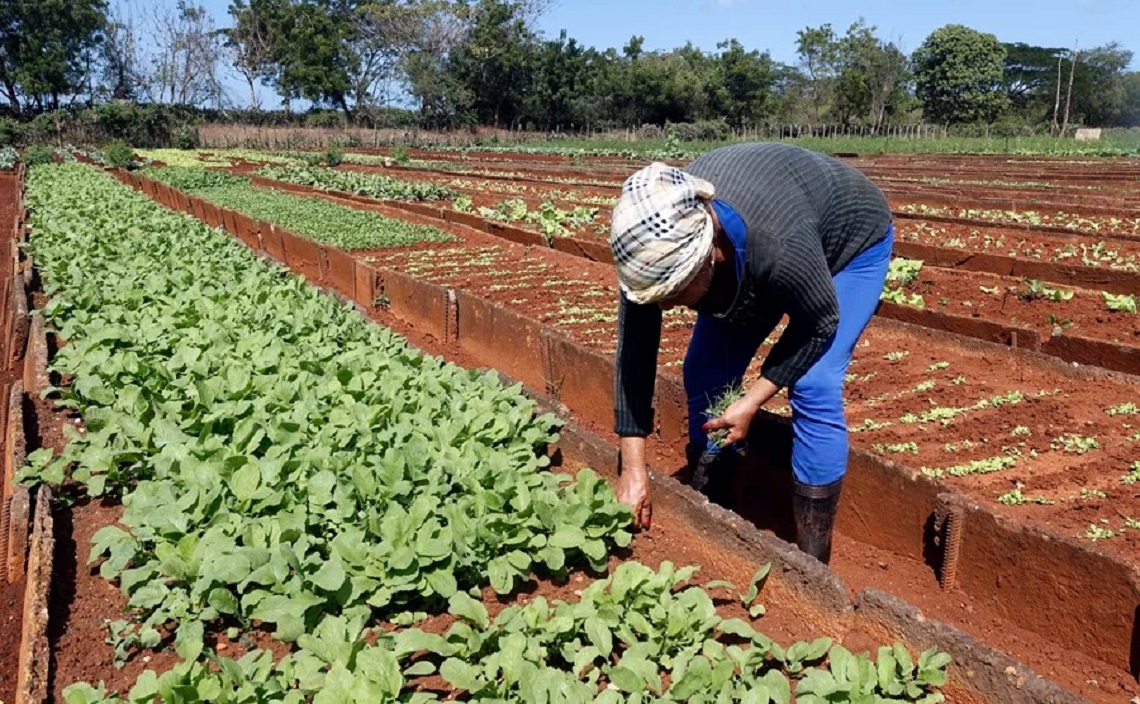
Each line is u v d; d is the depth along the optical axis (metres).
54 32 51.31
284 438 4.68
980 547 4.15
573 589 3.93
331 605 3.54
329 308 7.57
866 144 41.12
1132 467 5.10
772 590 3.80
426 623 3.64
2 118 44.56
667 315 8.66
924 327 7.53
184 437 4.72
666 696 3.08
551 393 7.05
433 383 5.52
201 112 54.19
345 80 61.66
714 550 4.08
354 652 3.17
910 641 3.33
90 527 4.40
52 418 5.81
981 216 15.29
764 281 3.33
